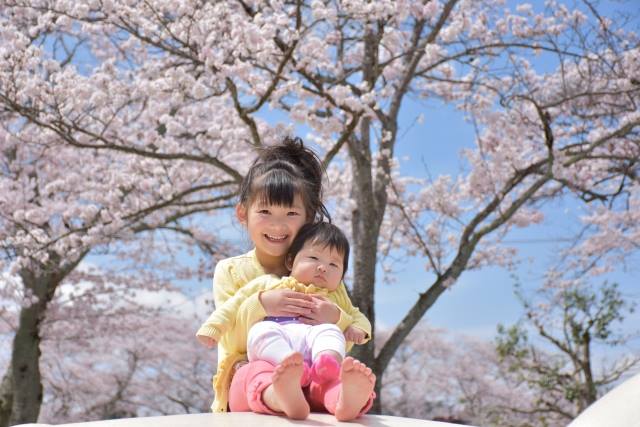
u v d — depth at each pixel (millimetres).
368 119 7812
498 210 7922
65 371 12781
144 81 6574
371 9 6395
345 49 8273
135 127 7477
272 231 1848
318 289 1788
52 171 8414
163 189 7523
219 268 1922
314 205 1927
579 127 8438
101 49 9125
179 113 8297
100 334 10156
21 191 7594
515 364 11016
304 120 6312
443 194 9117
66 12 6285
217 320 1714
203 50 5969
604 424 1003
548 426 11859
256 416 1441
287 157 2016
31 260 7430
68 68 6773
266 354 1590
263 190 1856
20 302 7695
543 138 8742
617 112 7488
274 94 6316
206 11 6371
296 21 6422
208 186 7082
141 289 10102
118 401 13305
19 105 6184
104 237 7203
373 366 7086
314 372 1568
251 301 1700
